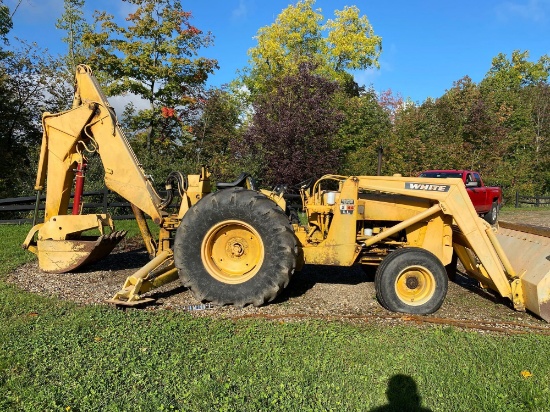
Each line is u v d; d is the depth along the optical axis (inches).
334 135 624.7
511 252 229.8
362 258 227.6
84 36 749.9
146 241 272.4
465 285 260.5
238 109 1208.8
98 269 276.4
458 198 209.9
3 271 261.4
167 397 120.9
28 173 623.2
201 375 133.6
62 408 115.0
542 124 1218.6
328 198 219.0
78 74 256.2
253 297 203.0
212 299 205.0
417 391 126.2
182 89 816.3
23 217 550.9
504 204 1019.3
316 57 1195.9
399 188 215.6
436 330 176.4
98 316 182.9
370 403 120.0
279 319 189.8
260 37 1275.8
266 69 1250.6
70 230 257.3
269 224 201.8
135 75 780.6
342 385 128.3
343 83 1222.3
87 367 136.6
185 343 157.5
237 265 212.8
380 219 226.8
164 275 219.9
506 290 210.2
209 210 205.2
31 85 782.5
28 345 152.1
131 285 207.5
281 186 245.6
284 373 134.3
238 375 133.3
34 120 802.8
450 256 223.9
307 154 587.8
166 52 775.7
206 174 242.2
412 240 227.5
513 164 1080.8
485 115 970.7
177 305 208.8
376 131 894.4
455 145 916.6
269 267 202.2
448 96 1019.9
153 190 248.7
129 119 815.1
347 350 154.2
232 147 632.4
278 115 608.1
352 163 811.4
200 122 895.1
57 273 259.3
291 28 1282.0
